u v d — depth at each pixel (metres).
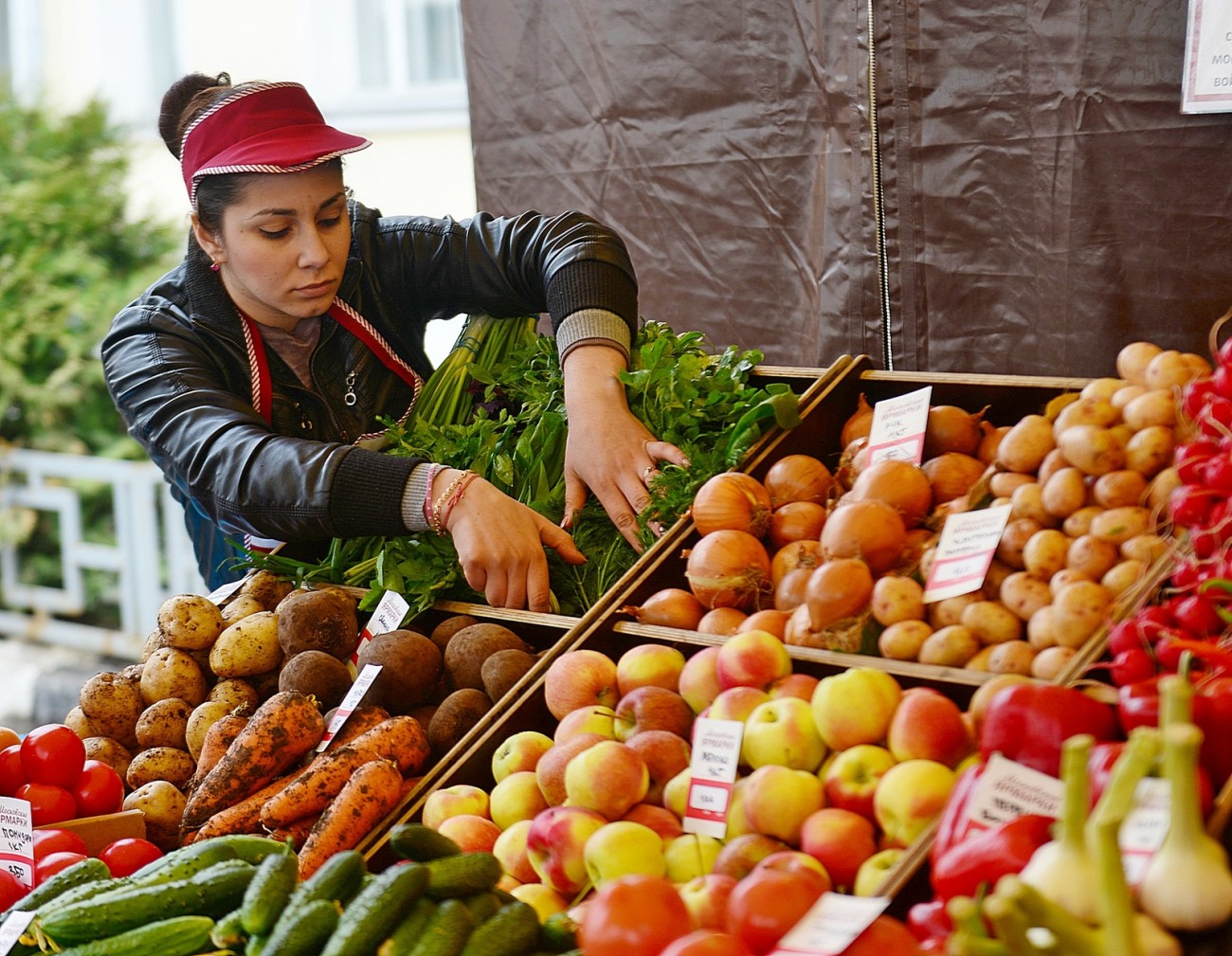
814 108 3.01
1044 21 2.66
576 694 1.84
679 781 1.61
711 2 3.10
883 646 1.75
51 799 1.84
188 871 1.51
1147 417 1.78
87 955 1.39
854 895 1.37
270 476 2.25
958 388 2.31
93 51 7.73
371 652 2.09
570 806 1.60
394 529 2.24
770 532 2.12
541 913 1.55
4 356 6.58
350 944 1.30
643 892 1.28
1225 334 2.59
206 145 2.41
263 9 7.08
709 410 2.43
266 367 2.64
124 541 6.12
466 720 1.97
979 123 2.79
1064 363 2.79
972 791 1.27
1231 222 2.53
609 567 2.32
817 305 3.11
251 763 1.90
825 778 1.50
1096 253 2.70
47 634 6.51
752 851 1.46
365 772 1.81
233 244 2.42
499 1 3.43
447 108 6.69
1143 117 2.59
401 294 2.88
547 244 2.73
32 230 6.59
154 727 2.17
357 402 2.77
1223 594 1.40
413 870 1.37
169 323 2.56
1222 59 2.43
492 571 2.19
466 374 2.82
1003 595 1.74
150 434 2.45
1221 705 1.26
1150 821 1.12
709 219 3.24
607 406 2.38
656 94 3.24
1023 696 1.33
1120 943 0.98
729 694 1.63
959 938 1.01
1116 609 1.58
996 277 2.84
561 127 3.42
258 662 2.20
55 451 6.75
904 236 2.93
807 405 2.35
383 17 6.80
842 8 2.90
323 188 2.42
